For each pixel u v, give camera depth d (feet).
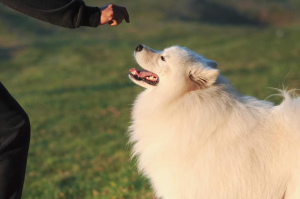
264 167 11.07
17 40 103.09
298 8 153.38
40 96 63.77
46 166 33.19
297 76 59.88
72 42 103.86
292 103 11.54
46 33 112.16
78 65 84.38
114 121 47.91
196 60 12.45
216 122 11.29
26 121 9.99
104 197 20.25
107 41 104.99
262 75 64.80
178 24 123.03
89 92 64.75
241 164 11.06
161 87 12.46
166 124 11.73
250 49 86.69
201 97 11.62
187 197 11.38
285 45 87.45
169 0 148.97
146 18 129.90
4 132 9.77
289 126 11.19
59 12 9.49
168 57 12.42
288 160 10.96
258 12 148.25
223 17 142.72
